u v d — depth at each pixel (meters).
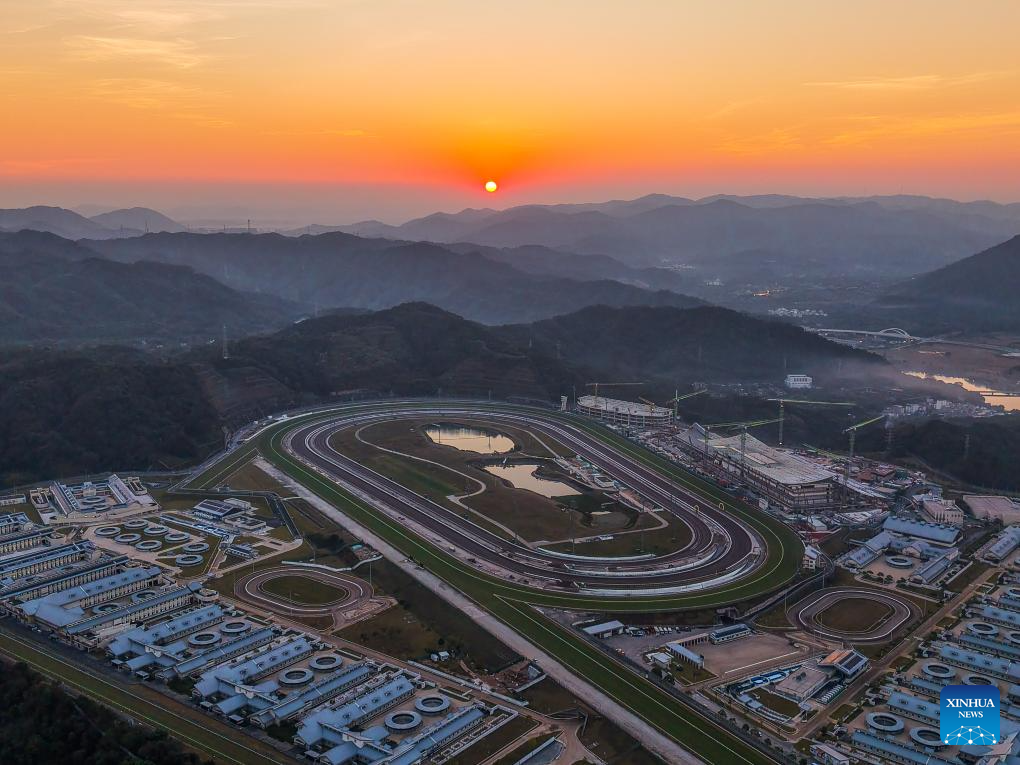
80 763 174.38
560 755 183.88
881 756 185.00
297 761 177.75
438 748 183.88
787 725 195.12
